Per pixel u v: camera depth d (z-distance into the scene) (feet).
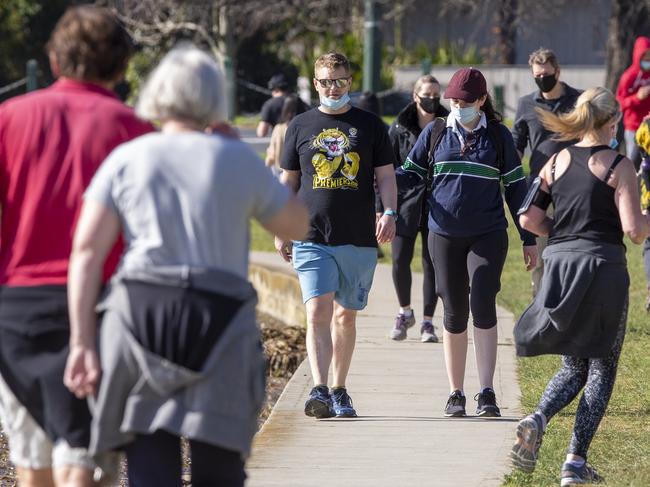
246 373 40.01
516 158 74.13
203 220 39.91
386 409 78.54
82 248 39.88
